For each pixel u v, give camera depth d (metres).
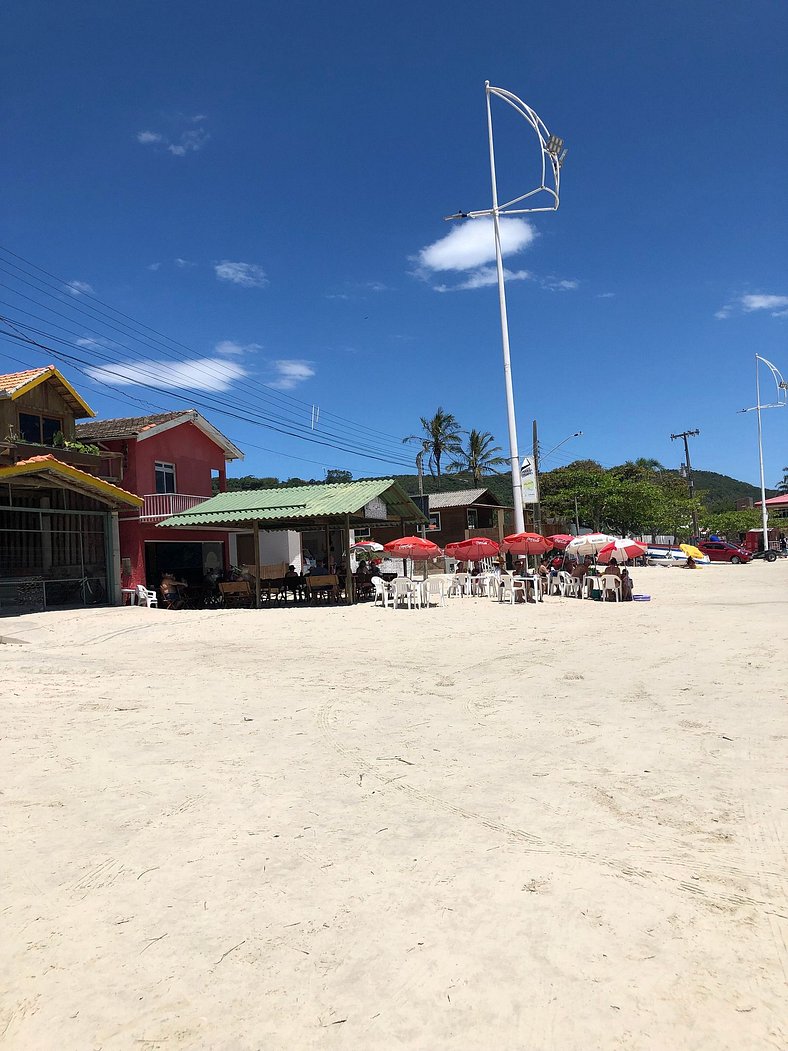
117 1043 2.50
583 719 6.82
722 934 3.08
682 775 5.13
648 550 44.62
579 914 3.26
